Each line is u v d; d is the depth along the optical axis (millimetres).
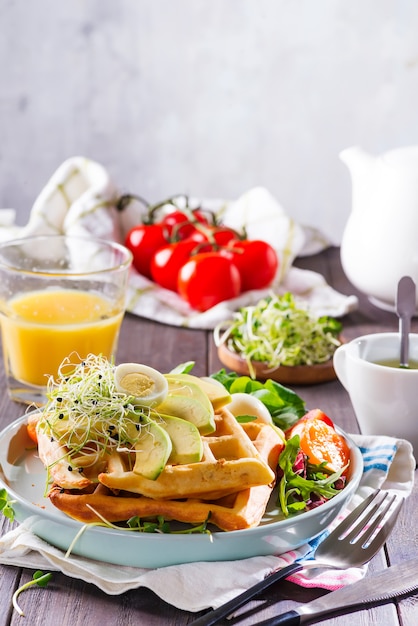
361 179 1043
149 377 720
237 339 981
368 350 849
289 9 1694
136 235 1163
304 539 708
